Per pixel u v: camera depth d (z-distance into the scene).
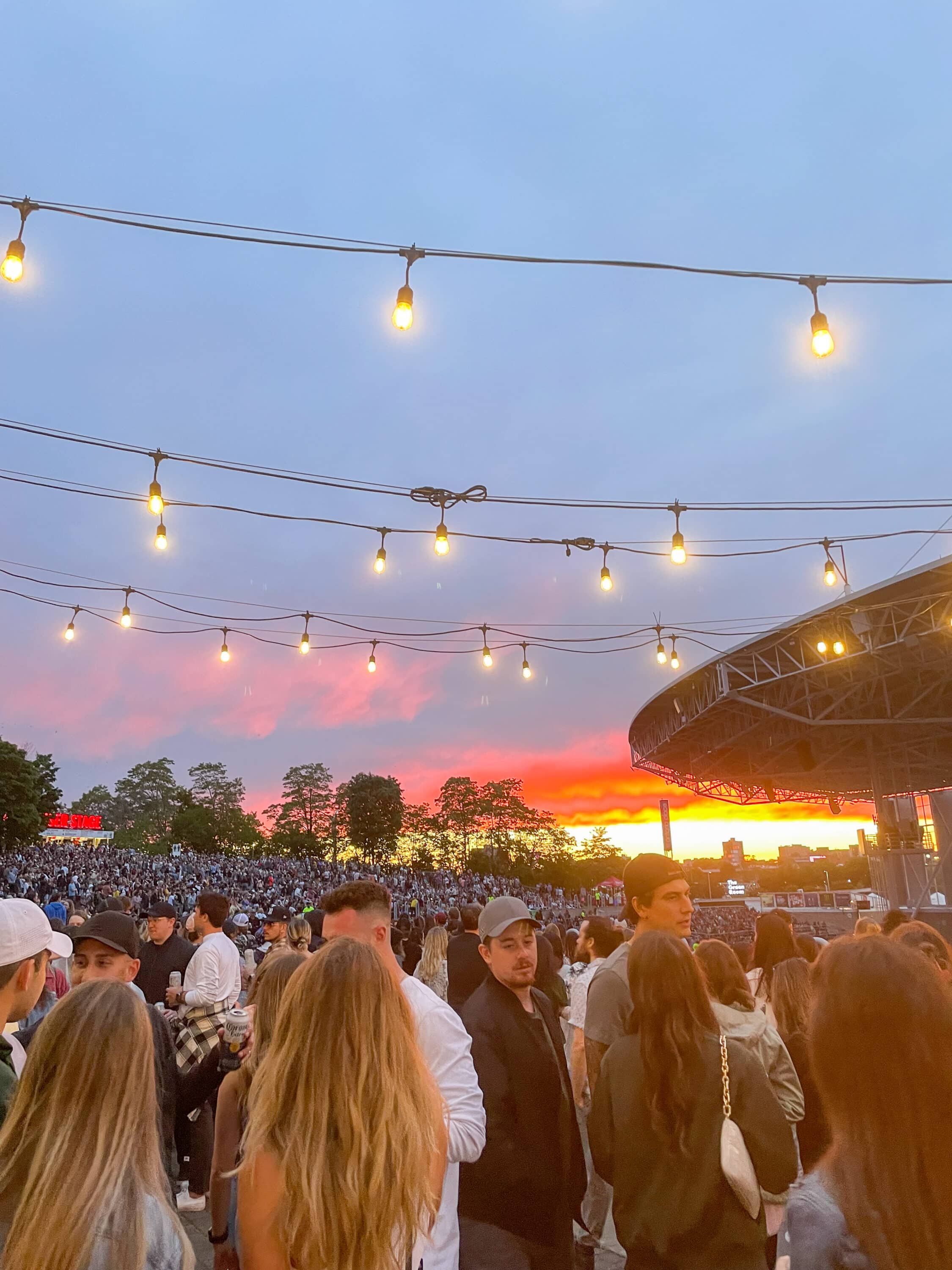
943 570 25.98
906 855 41.09
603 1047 3.70
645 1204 2.76
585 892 87.88
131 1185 1.81
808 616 29.45
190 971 5.84
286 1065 1.96
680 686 40.31
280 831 134.88
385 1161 1.86
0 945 2.46
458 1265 2.75
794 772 51.31
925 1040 1.43
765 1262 2.66
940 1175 1.36
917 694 36.28
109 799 165.88
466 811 123.12
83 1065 1.87
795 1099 3.73
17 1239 1.71
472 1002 3.58
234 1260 3.20
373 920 3.25
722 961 3.95
